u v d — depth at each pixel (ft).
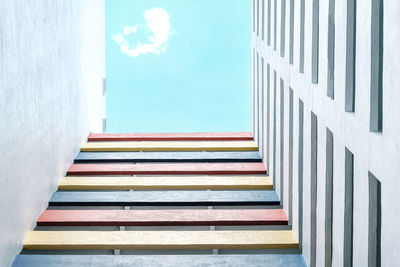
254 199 39.24
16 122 31.30
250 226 36.14
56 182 40.75
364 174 20.57
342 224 23.79
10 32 29.89
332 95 25.98
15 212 31.45
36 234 34.12
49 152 38.83
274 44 40.11
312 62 28.81
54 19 39.65
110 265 31.27
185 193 40.40
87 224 35.88
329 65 25.98
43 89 36.96
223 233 34.37
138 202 39.04
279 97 38.55
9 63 29.86
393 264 17.35
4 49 28.99
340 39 23.53
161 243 33.14
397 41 16.79
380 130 19.76
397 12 16.76
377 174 18.95
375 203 20.26
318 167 28.09
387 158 17.89
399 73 16.69
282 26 37.17
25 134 33.09
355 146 21.65
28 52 33.37
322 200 27.32
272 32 40.70
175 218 36.27
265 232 34.50
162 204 39.01
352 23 22.49
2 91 28.84
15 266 30.83
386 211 17.99
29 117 33.83
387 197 17.92
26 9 32.73
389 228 17.71
